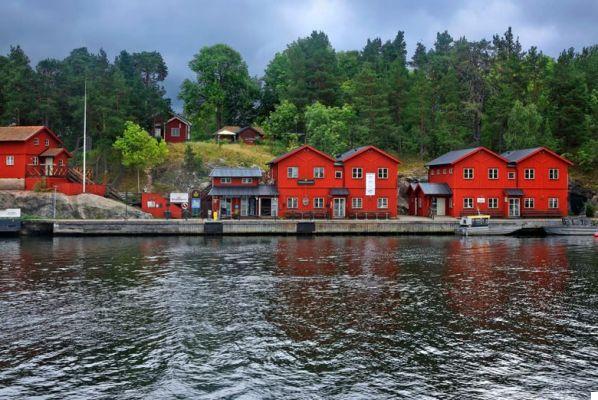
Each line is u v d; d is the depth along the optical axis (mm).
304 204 69938
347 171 70688
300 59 97000
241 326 22781
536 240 58500
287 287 30656
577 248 50250
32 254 44375
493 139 90312
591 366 18328
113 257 42625
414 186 77875
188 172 80438
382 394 16125
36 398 15836
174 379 17203
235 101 107562
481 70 106812
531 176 73812
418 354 19453
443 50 148125
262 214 71000
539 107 87812
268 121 99062
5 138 69375
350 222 62906
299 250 47500
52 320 23688
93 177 79250
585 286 31094
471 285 31359
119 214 65875
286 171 69625
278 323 23234
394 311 25297
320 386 16672
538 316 24453
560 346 20328
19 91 82125
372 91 88000
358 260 41281
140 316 24328
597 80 95875
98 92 81312
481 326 22859
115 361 18734
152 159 78250
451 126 88750
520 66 95125
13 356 19219
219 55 101188
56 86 93625
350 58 116875
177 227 60625
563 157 82188
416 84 90438
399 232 63594
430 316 24406
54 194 65312
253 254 44656
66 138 90188
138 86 107688
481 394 16141
